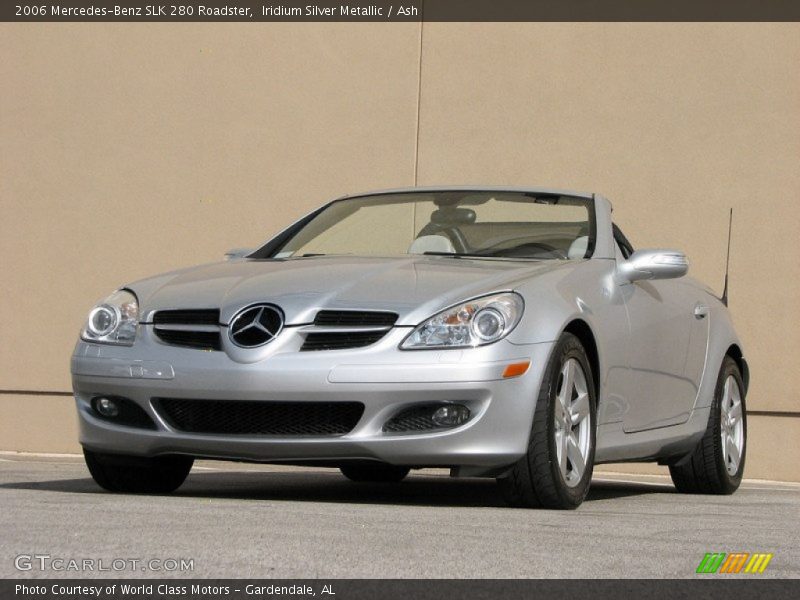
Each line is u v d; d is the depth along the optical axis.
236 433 7.88
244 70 16.66
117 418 8.30
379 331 7.68
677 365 10.13
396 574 4.80
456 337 7.64
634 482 13.66
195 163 16.69
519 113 16.08
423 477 12.92
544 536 6.07
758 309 15.41
